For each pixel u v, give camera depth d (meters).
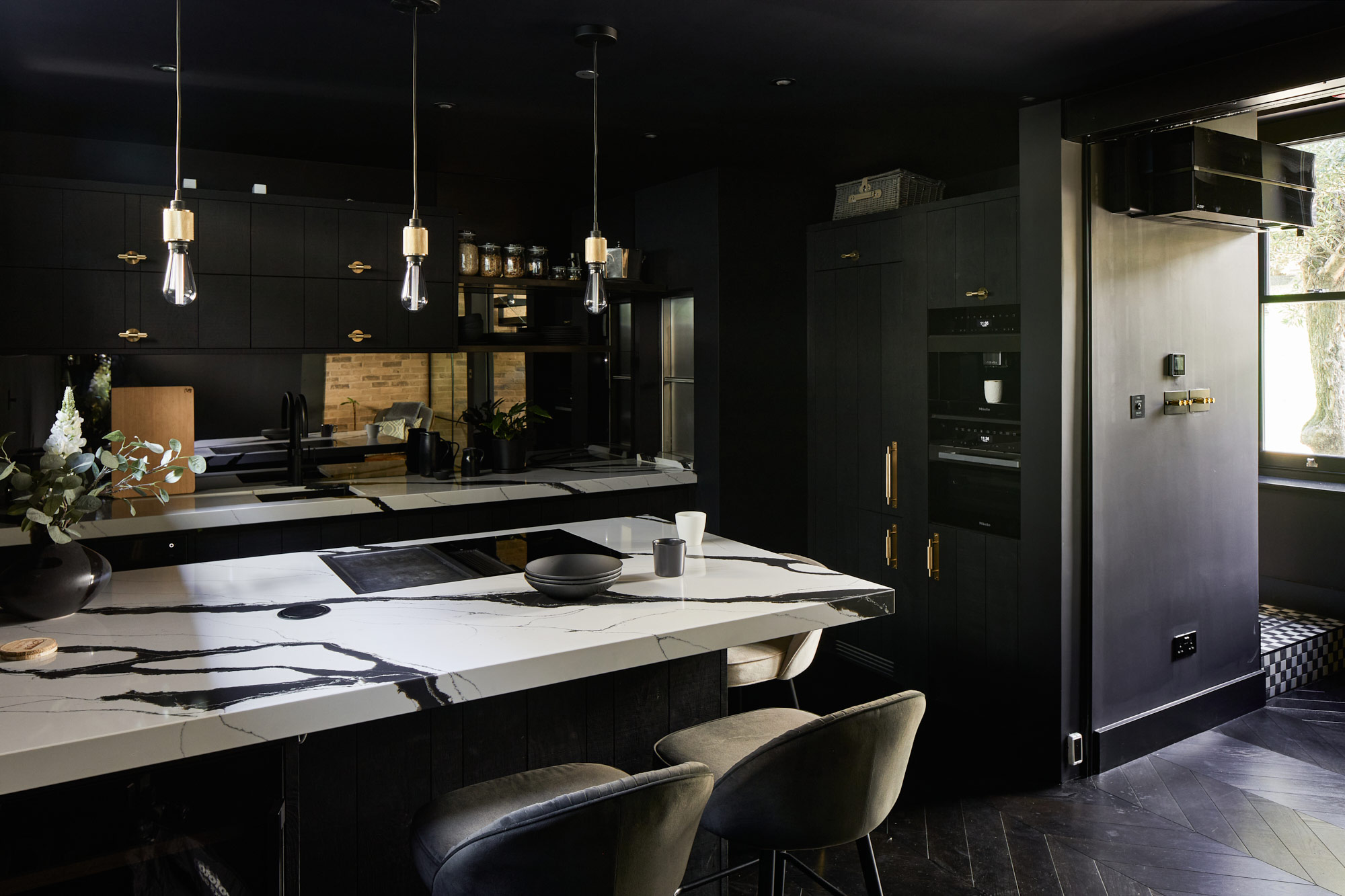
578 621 2.26
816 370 4.85
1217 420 3.94
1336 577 4.75
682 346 5.11
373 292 4.53
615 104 3.68
